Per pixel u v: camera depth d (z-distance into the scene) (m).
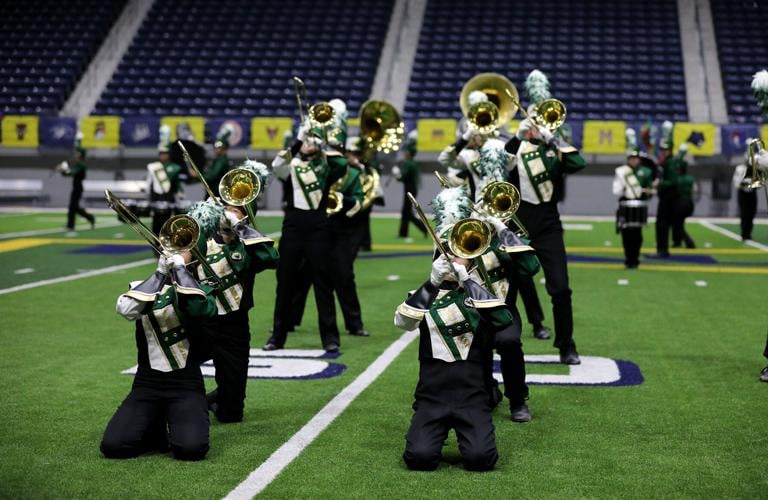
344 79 31.91
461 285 5.54
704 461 5.67
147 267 15.45
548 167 7.89
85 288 12.98
